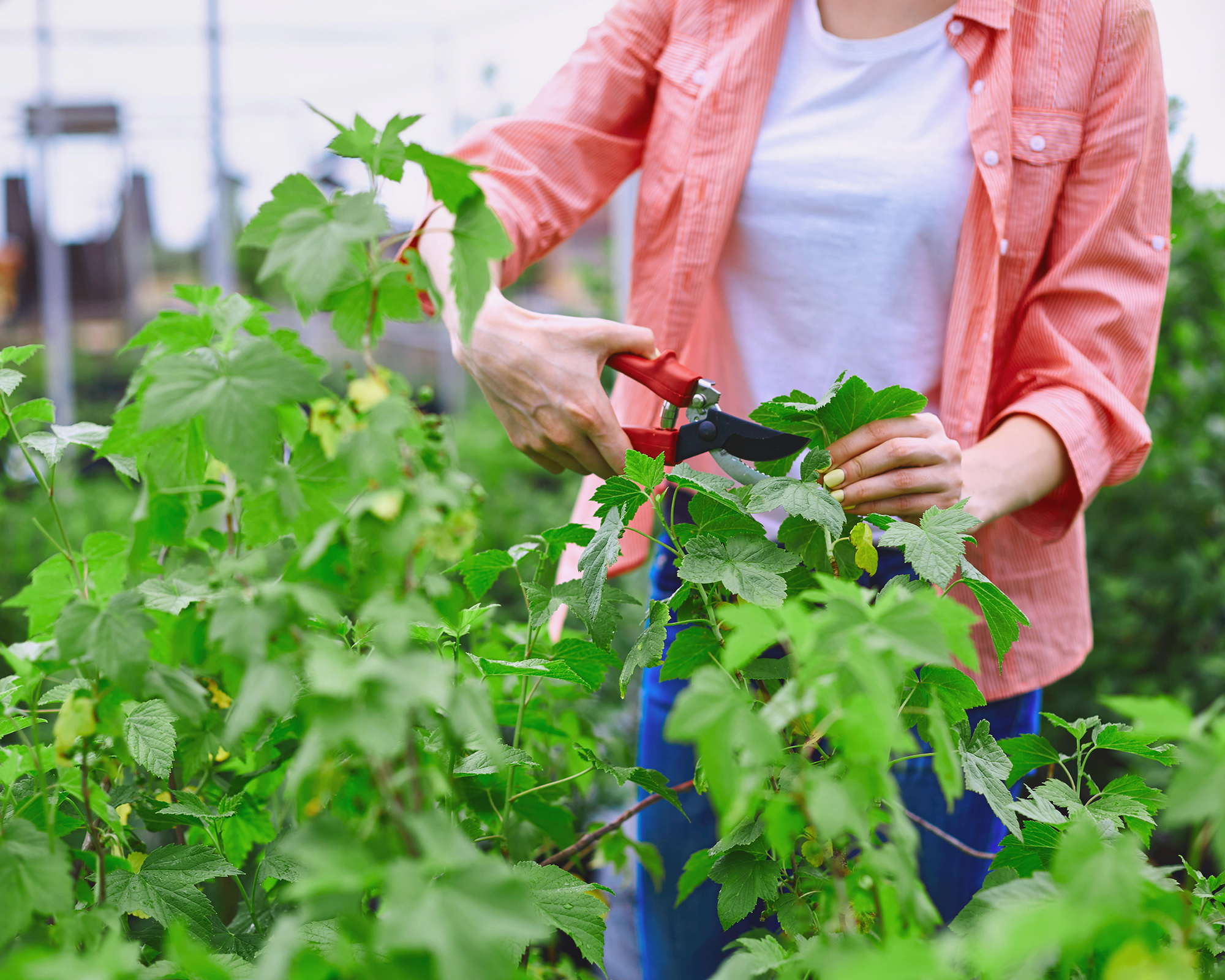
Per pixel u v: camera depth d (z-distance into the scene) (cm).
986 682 111
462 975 38
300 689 69
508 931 39
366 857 43
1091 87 108
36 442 77
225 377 55
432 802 52
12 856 54
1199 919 59
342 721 42
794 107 119
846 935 52
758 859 71
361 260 58
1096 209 109
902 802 105
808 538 74
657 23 124
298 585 52
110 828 72
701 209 118
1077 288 109
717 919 118
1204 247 262
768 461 84
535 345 89
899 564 109
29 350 78
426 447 55
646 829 125
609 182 130
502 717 97
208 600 57
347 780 60
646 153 125
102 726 62
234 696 56
